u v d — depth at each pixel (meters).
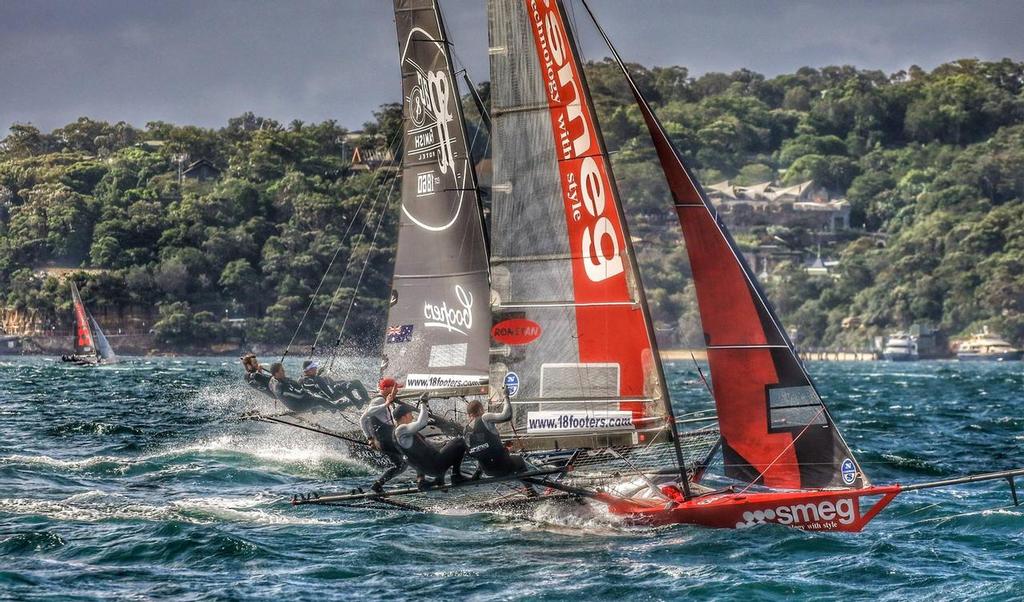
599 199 51.31
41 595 42.19
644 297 51.41
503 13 52.00
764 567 46.47
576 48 51.03
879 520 56.16
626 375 51.91
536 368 52.66
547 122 51.81
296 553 48.72
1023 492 64.19
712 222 50.84
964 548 49.75
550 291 52.38
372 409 55.34
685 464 58.22
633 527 53.34
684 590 43.34
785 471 51.03
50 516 55.28
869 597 42.47
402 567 46.66
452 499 57.59
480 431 53.03
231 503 59.59
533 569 46.28
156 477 69.31
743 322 50.94
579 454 54.91
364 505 57.25
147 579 44.50
